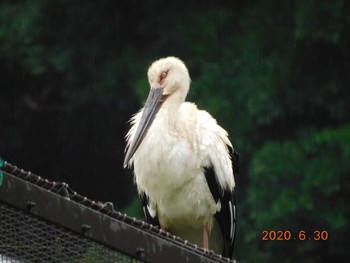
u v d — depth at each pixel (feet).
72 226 17.69
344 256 52.90
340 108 54.44
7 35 55.06
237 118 51.85
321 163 50.42
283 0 55.21
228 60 53.83
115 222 18.03
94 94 56.90
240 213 51.98
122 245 18.07
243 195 52.24
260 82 52.54
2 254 18.04
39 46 55.36
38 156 61.16
